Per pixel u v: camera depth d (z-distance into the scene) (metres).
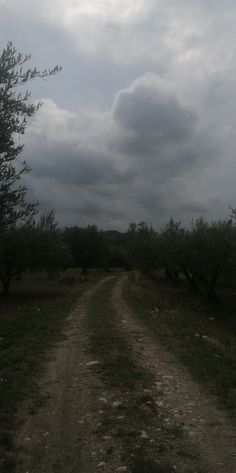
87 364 11.01
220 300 36.34
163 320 19.02
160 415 7.46
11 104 6.41
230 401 8.16
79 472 5.48
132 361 11.36
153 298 29.48
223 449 6.14
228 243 33.31
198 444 6.30
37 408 7.80
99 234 73.44
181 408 7.82
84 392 8.75
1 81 6.34
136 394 8.61
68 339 14.48
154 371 10.41
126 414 7.47
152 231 57.44
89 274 66.88
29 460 5.80
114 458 5.84
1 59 6.36
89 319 19.30
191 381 9.59
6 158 6.37
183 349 12.91
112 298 29.34
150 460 5.69
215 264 34.41
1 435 6.53
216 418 7.35
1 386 9.03
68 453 6.00
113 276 61.38
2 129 6.23
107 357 11.77
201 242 35.38
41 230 35.31
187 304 31.38
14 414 7.50
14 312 23.72
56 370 10.48
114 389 8.95
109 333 15.58
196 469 5.54
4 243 31.97
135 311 22.39
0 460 5.76
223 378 9.66
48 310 22.88
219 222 35.66
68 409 7.75
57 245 36.66
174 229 42.38
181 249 38.00
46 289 40.56
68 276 54.22
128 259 61.31
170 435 6.60
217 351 12.88
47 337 14.76
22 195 6.54
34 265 34.84
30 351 12.51
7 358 11.65
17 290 40.09
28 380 9.51
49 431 6.76
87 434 6.64
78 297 30.58
